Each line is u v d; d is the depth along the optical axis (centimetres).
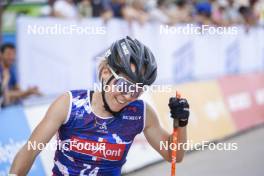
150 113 306
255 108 1152
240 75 1159
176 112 309
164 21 1048
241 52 1332
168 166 737
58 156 296
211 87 989
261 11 1620
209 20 1212
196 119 877
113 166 298
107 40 863
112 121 287
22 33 727
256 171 719
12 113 549
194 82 942
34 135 281
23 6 973
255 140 947
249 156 808
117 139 291
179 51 1054
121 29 898
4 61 696
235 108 1052
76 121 282
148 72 271
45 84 764
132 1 1010
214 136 915
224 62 1240
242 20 1384
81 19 810
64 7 883
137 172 702
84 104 282
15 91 718
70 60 798
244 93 1123
